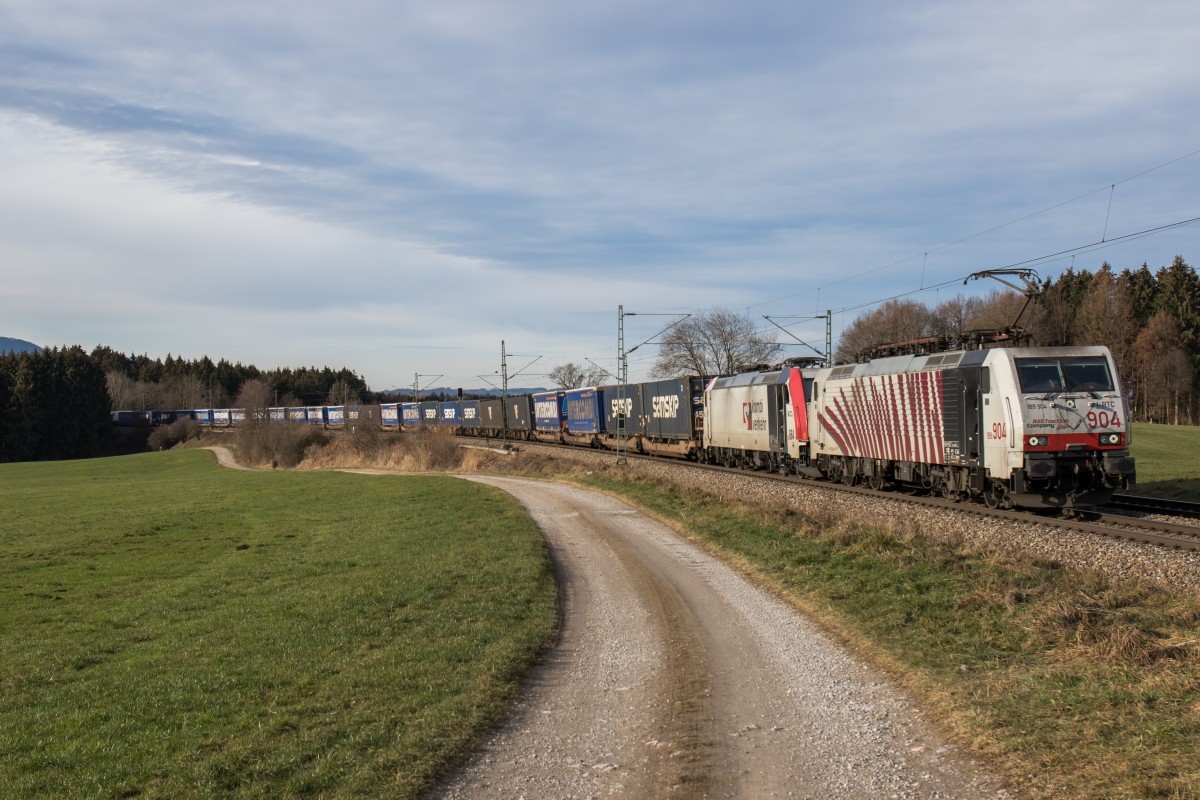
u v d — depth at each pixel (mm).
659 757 7965
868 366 27547
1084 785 6613
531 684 10562
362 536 25547
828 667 10711
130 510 39156
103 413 129875
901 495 25578
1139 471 31719
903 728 8438
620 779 7465
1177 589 12766
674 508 27297
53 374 120500
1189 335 75062
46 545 27203
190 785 7316
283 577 19156
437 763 7793
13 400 115312
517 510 28984
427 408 96062
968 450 21641
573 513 28484
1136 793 6336
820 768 7516
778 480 32094
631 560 19375
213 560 23250
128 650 13164
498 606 14477
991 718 8227
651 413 49219
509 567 18016
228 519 33781
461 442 78000
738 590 15617
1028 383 19734
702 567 18062
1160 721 7582
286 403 147750
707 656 11516
